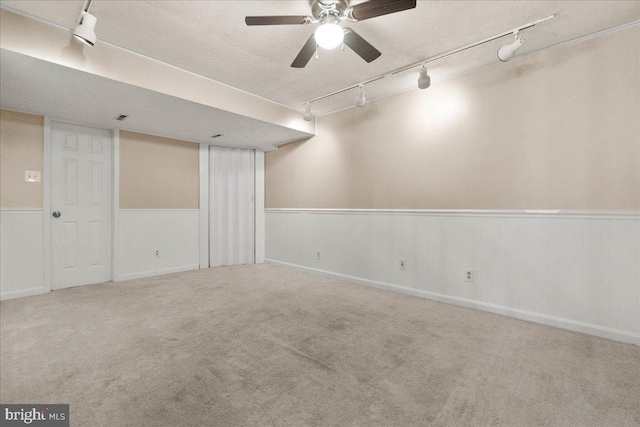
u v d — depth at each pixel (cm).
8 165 303
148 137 411
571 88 234
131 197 394
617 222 216
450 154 299
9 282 303
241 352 193
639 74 209
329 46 182
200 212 466
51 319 247
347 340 211
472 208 284
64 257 346
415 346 203
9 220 303
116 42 241
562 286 237
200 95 299
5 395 146
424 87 272
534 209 250
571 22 213
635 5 194
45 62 214
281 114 378
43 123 325
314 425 129
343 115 396
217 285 362
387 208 349
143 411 136
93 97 279
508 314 261
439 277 304
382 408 140
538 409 140
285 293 329
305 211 445
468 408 140
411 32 230
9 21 200
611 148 219
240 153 508
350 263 385
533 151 251
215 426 128
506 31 226
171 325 236
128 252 391
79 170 357
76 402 142
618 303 215
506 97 265
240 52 257
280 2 196
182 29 224
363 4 168
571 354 192
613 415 135
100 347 198
